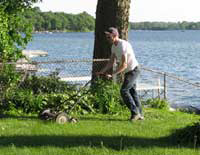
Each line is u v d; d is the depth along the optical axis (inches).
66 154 303.6
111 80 495.2
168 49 2842.0
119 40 424.5
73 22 6441.9
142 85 680.4
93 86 483.5
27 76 502.9
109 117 454.0
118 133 374.0
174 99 764.0
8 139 341.1
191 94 815.7
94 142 336.2
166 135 367.9
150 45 3513.8
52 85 498.3
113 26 536.4
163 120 450.0
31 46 2805.1
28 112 458.6
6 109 458.6
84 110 465.7
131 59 426.9
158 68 1469.0
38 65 574.2
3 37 504.4
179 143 341.4
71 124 406.0
